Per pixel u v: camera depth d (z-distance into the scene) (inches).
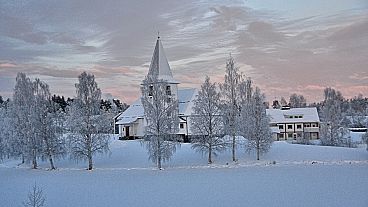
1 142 2817.4
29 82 2672.2
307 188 1699.1
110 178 2101.4
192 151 2726.4
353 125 4308.6
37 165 2640.3
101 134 2488.9
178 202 1546.5
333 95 3440.0
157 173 2214.6
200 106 2527.1
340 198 1518.2
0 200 1630.2
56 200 1630.2
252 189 1716.3
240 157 2596.0
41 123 2551.7
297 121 4320.9
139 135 3309.5
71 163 2647.6
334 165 2306.8
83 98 2506.2
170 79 3243.1
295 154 2632.9
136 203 1555.1
